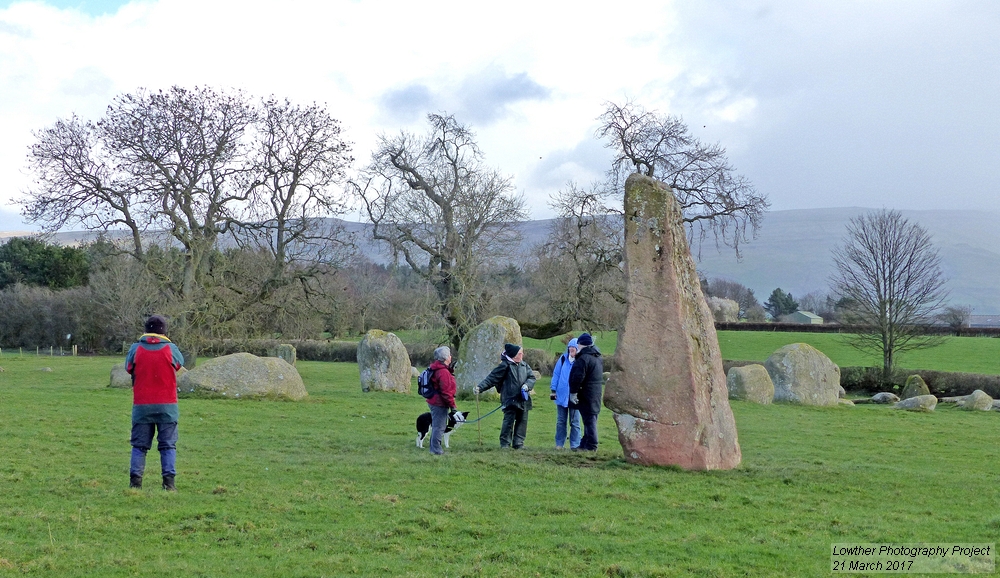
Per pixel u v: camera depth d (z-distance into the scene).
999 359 57.00
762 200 49.56
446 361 15.20
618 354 14.17
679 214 14.70
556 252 50.34
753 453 17.42
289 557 8.36
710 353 14.42
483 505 10.80
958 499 12.51
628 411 14.04
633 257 14.26
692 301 14.41
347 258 46.22
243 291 45.25
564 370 16.83
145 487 11.38
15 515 9.57
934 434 22.89
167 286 44.03
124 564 7.95
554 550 8.81
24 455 13.67
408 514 10.13
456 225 48.56
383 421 20.98
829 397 32.59
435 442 15.14
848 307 50.66
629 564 8.30
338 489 11.56
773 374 32.81
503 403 16.31
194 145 42.00
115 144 40.97
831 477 13.80
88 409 20.78
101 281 64.56
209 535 9.12
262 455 14.62
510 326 29.16
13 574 7.54
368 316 54.72
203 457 14.23
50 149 40.47
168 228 42.59
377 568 8.05
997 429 24.95
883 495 12.56
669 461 13.74
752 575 8.15
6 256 86.75
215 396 24.27
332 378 44.41
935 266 60.12
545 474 12.97
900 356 57.25
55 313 75.31
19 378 39.16
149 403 11.19
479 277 48.56
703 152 52.72
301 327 47.28
